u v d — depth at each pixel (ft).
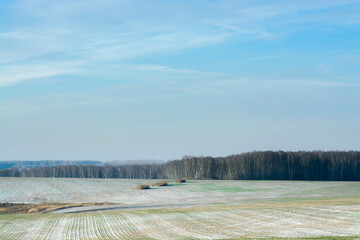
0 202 242.58
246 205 171.12
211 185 329.72
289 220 113.19
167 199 240.73
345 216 112.37
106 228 122.83
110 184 359.25
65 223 137.49
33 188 328.90
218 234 100.42
